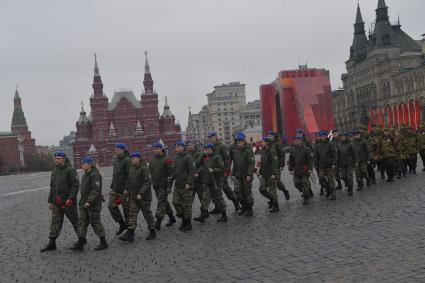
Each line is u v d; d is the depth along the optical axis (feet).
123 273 32.24
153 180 48.93
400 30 428.97
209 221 52.34
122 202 46.57
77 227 41.91
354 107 479.00
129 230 43.65
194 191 53.42
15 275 33.71
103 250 40.50
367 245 34.22
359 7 475.31
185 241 41.70
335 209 52.54
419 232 36.60
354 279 26.86
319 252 33.50
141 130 589.32
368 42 444.14
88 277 31.89
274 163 54.03
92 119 595.47
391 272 27.45
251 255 34.35
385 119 402.11
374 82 425.69
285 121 166.81
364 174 69.72
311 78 166.71
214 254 35.65
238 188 53.47
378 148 75.00
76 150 599.98
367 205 52.90
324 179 62.90
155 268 32.91
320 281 27.04
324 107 165.89
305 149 58.75
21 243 45.80
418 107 349.41
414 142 83.51
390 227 39.55
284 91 167.02
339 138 66.39
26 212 71.00
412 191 60.44
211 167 51.60
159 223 48.70
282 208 57.16
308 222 45.75
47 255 39.81
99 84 597.52
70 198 40.93
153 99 599.57
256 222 48.67
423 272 26.89
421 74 343.05
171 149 605.31
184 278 29.89
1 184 169.07
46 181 169.58
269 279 28.17
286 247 35.88
